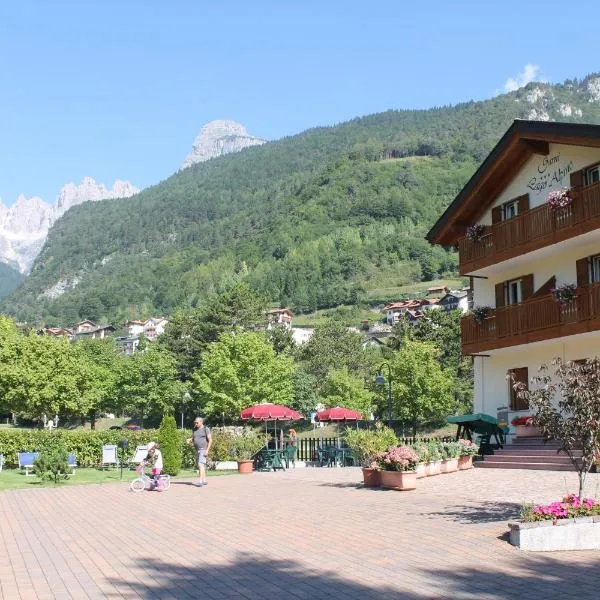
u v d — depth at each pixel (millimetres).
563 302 23594
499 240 26891
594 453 11203
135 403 80312
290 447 30078
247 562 9805
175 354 89938
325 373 83750
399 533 11609
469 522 12453
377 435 20203
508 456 22547
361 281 188875
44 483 23312
